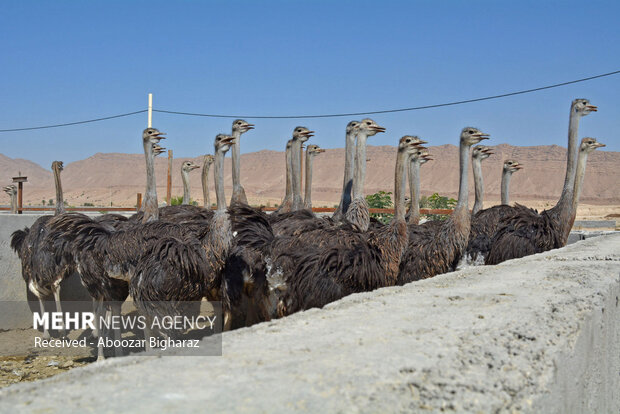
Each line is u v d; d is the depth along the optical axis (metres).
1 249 10.34
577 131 11.40
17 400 2.35
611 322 4.93
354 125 10.91
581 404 3.66
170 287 6.95
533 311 3.91
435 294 4.63
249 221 7.75
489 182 196.00
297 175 12.67
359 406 2.30
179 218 10.67
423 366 2.75
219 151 7.44
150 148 10.26
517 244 9.30
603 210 82.56
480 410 2.41
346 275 6.32
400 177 8.52
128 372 2.69
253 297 7.20
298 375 2.62
